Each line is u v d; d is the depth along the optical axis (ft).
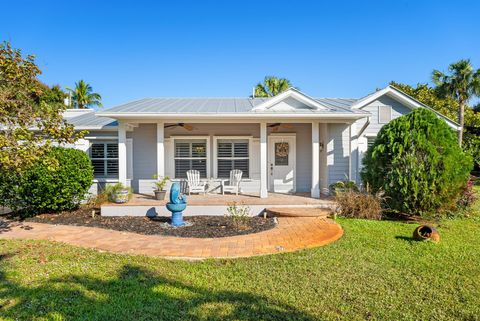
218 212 32.78
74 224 28.91
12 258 18.56
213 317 11.96
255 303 13.12
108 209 32.24
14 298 13.34
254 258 18.93
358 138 42.91
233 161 45.01
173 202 27.71
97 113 34.73
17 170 20.66
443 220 28.96
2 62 20.36
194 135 44.57
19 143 22.11
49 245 21.50
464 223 27.94
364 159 33.30
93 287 14.51
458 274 16.34
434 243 21.40
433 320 12.04
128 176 44.60
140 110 37.06
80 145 43.04
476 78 81.41
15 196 31.63
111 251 20.56
